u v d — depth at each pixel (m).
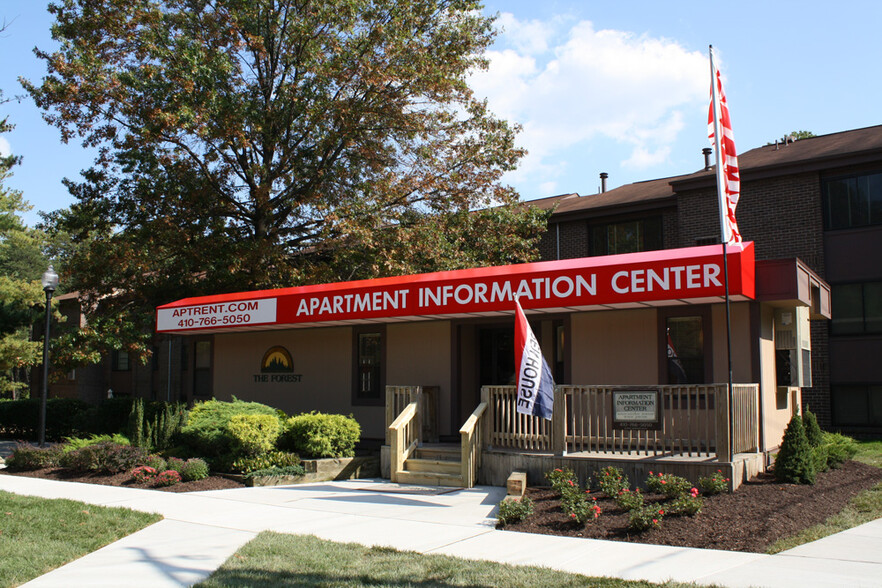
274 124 23.73
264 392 17.92
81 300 25.73
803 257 21.17
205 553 7.67
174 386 32.91
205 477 12.95
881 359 19.98
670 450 11.29
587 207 25.31
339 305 14.88
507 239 23.88
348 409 16.39
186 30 23.53
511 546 7.88
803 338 14.24
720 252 10.99
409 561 7.20
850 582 6.26
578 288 12.06
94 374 36.41
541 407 10.46
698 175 23.44
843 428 20.36
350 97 23.84
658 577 6.50
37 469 14.45
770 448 12.38
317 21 23.19
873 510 9.45
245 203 24.86
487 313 13.30
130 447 13.83
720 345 12.05
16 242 31.38
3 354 27.16
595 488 11.02
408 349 15.53
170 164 22.55
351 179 25.02
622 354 12.88
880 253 20.27
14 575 6.81
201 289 23.05
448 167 25.02
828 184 21.22
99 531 8.66
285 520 9.46
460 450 13.12
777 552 7.34
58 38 22.62
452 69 24.25
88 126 22.94
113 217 23.84
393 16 23.28
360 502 10.83
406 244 22.16
